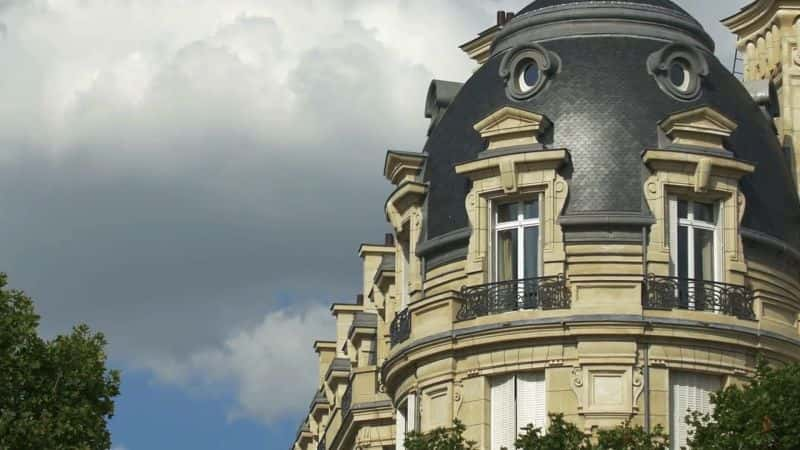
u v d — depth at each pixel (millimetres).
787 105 70250
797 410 54250
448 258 65562
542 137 64938
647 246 63562
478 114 66562
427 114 71250
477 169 65000
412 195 67188
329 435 82812
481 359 63938
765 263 65062
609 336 62750
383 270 73938
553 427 55656
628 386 62562
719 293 63688
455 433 57250
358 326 79500
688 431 57531
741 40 74438
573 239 63719
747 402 54750
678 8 67875
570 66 65875
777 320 64750
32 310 63844
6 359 62688
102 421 62969
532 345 63281
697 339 63031
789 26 71312
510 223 64938
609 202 63906
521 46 66312
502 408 63688
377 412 74688
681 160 64062
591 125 64750
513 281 63812
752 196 65375
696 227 64562
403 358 66000
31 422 61312
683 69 66000
